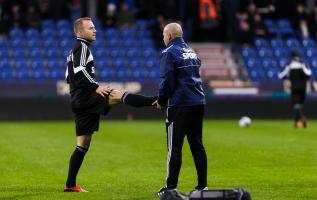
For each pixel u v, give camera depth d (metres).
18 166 44.28
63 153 50.94
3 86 88.19
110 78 96.38
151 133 66.88
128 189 35.44
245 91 91.62
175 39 33.09
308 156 48.44
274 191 34.72
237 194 27.67
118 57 99.38
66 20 104.00
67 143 57.88
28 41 99.31
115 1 111.06
